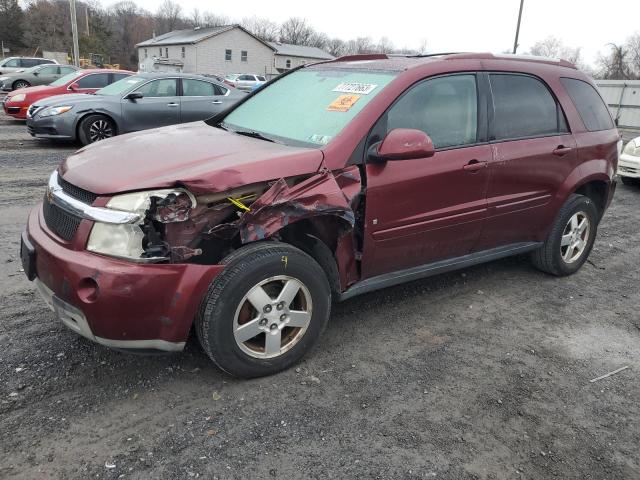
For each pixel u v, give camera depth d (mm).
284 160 2996
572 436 2830
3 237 5188
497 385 3234
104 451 2508
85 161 3104
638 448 2781
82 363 3164
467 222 3881
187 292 2721
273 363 3115
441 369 3363
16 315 3674
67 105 10258
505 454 2664
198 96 11305
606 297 4664
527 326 4020
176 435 2639
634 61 49406
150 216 2666
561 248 4824
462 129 3803
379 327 3842
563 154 4414
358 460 2549
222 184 2740
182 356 3311
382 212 3383
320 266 3252
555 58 4777
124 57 86375
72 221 2754
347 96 3576
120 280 2576
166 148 3225
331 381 3156
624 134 20219
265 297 2967
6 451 2469
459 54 3928
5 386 2906
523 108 4219
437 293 4488
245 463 2488
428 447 2668
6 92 22141
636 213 7801
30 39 71125
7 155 9547
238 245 2969
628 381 3379
